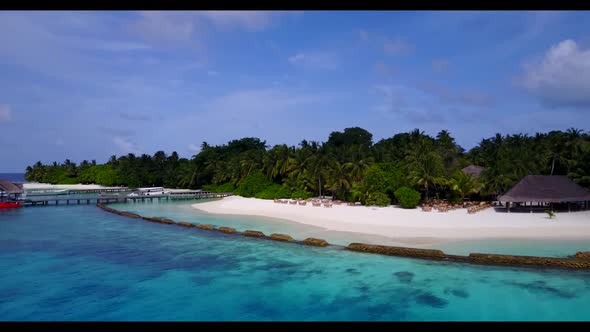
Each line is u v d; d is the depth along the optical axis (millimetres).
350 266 25453
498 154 63688
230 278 23922
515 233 32219
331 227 37844
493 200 55656
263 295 21047
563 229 33312
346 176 60969
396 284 22094
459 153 79125
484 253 26391
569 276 22547
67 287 22656
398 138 97125
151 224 45969
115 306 19812
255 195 75125
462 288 21219
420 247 28562
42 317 18547
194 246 32719
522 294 20234
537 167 57438
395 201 54844
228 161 98562
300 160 72688
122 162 132875
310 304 19781
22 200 69812
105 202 75875
